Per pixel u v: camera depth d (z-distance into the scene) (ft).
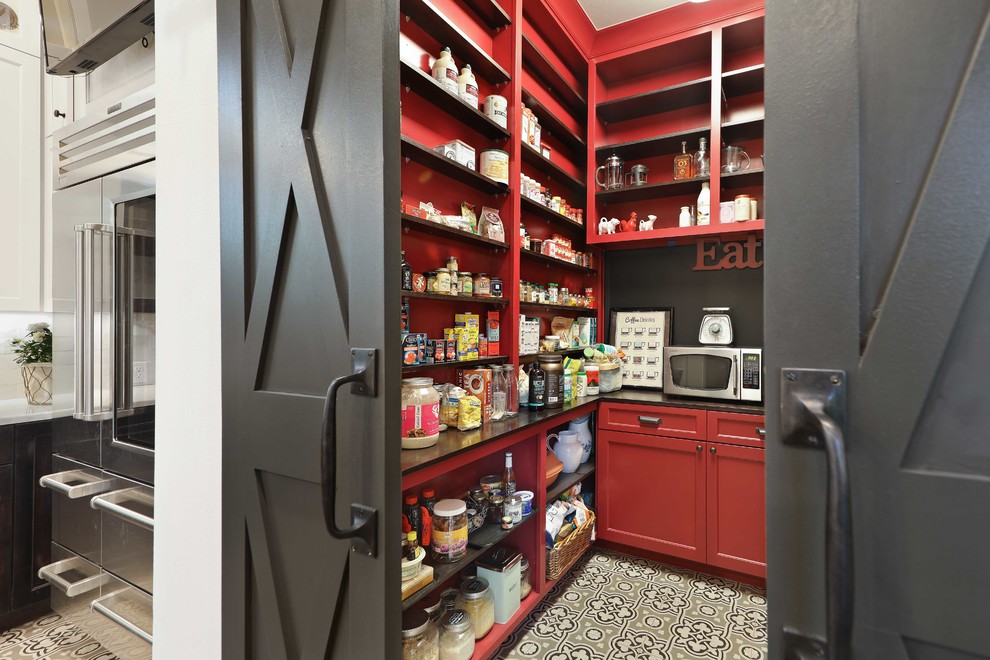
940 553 1.37
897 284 1.44
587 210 9.37
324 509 2.44
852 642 1.46
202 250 3.71
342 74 2.75
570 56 8.86
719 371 7.97
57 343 6.25
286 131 3.02
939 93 1.40
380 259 2.54
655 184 8.81
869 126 1.50
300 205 2.95
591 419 9.15
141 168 5.18
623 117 9.68
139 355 5.21
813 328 1.57
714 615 6.60
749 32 8.04
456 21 6.22
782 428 1.61
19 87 7.32
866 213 1.50
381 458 2.54
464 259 6.50
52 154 6.97
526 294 7.66
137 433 5.28
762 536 7.24
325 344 2.84
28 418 6.68
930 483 1.39
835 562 1.41
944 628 1.36
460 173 6.06
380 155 2.54
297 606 3.03
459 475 6.39
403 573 4.56
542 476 6.72
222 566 3.48
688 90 8.50
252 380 3.23
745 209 7.87
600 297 10.22
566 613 6.64
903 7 1.45
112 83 6.38
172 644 3.97
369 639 2.61
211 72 3.63
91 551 5.83
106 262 5.57
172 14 3.91
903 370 1.43
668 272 9.73
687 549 7.80
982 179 1.33
